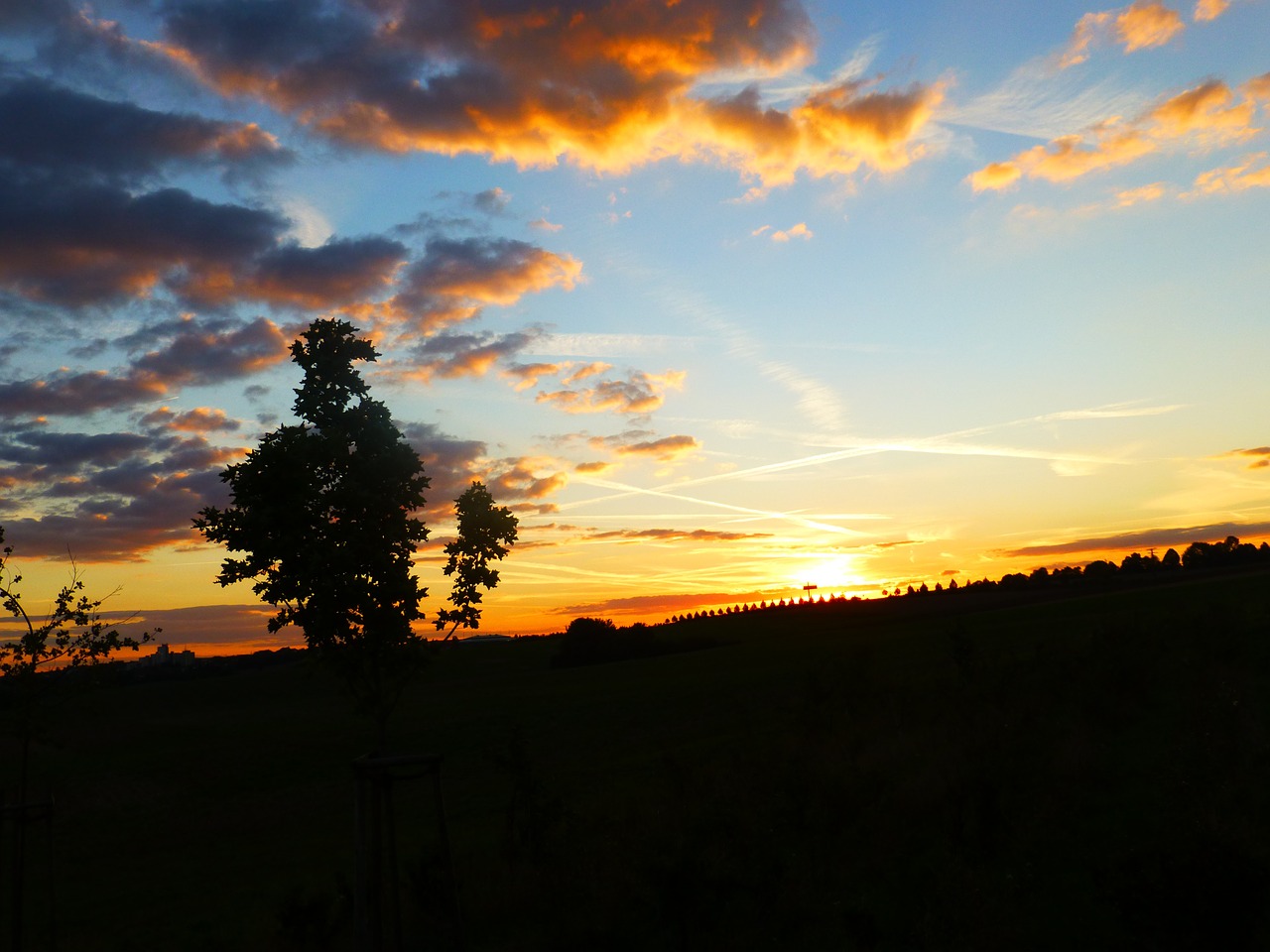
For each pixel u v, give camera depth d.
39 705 20.59
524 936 13.31
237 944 17.33
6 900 28.38
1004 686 22.98
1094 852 11.56
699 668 85.88
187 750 63.50
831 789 16.25
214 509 14.67
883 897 11.96
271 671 115.38
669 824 15.61
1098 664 22.28
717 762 27.30
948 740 18.98
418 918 15.09
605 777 38.38
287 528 14.59
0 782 54.28
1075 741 16.09
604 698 71.06
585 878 14.32
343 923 15.48
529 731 62.06
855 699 29.73
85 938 20.91
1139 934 8.41
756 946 11.16
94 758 60.97
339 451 14.59
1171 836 9.80
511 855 17.17
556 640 157.12
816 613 144.38
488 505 17.03
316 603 14.69
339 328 15.92
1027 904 10.61
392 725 69.94
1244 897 7.83
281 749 63.22
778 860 12.77
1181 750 13.68
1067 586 133.88
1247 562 135.62
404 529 15.27
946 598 142.50
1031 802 13.85
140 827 45.22
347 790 50.44
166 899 26.44
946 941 9.95
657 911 11.68
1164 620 30.69
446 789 44.94
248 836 40.91
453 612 16.69
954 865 11.61
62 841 42.44
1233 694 16.50
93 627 21.30
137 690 108.19
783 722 38.16
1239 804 11.04
